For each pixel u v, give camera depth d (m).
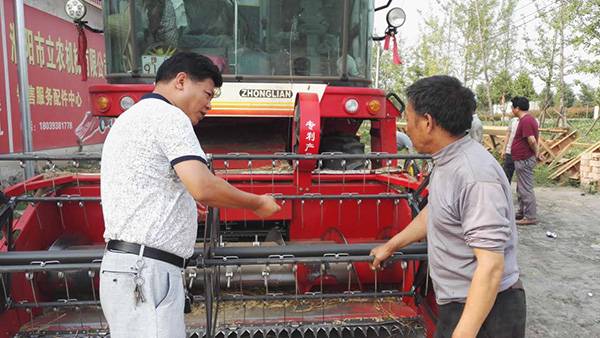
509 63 22.53
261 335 2.85
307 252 2.45
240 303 3.12
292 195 3.34
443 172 1.96
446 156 1.95
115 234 1.90
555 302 4.44
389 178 3.57
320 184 3.67
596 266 5.41
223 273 3.07
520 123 7.11
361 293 2.89
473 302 1.75
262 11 4.23
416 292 2.94
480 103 29.31
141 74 4.22
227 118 4.39
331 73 4.40
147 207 1.87
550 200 9.03
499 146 13.60
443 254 2.01
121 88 3.96
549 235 6.60
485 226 1.77
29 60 8.84
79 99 11.10
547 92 18.62
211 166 2.85
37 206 3.23
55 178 3.38
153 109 1.90
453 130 1.91
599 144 10.09
